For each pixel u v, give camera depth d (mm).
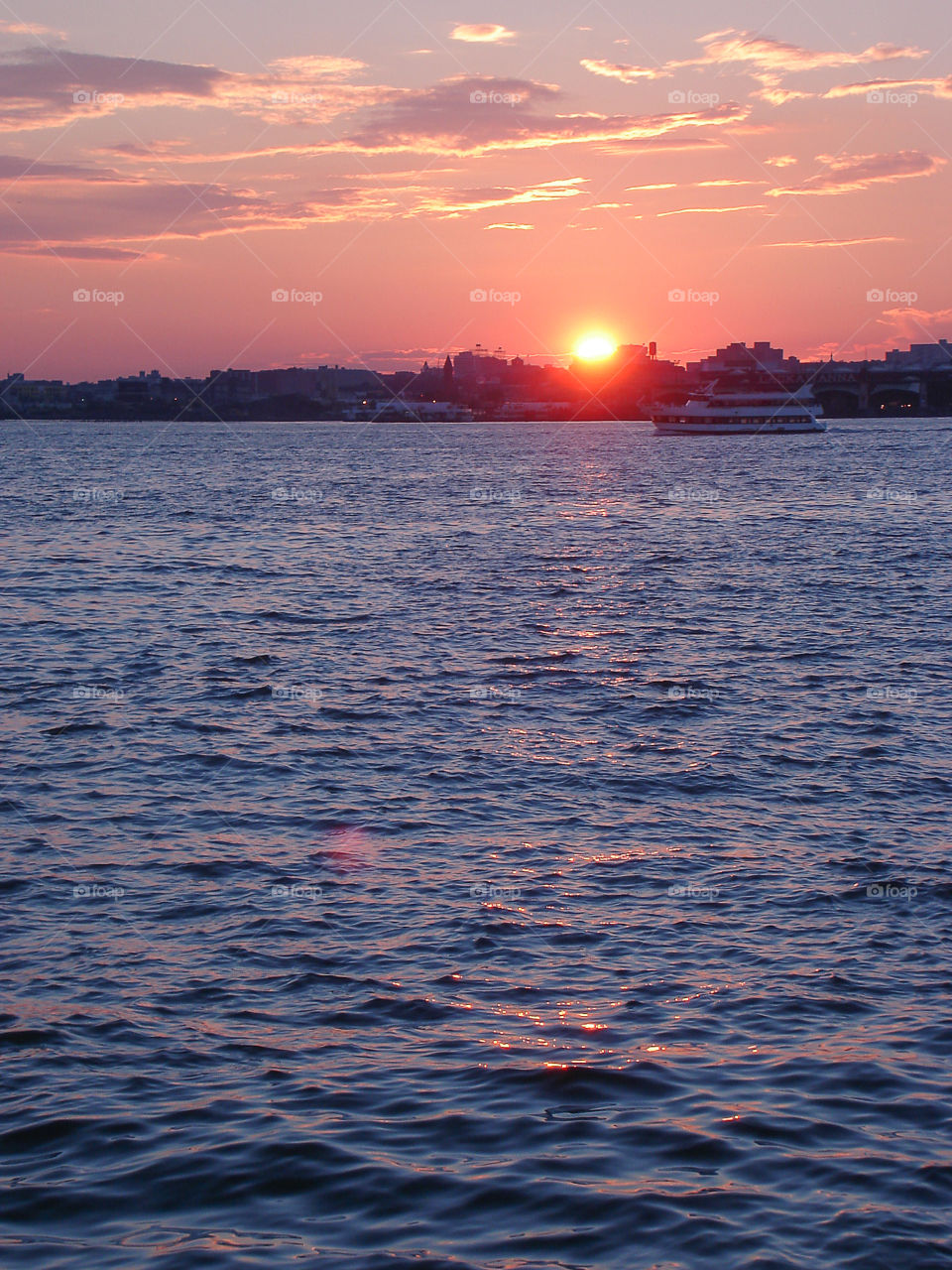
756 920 18906
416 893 19984
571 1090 13719
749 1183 11961
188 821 23547
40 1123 13086
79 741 29031
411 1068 14320
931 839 22594
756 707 32438
